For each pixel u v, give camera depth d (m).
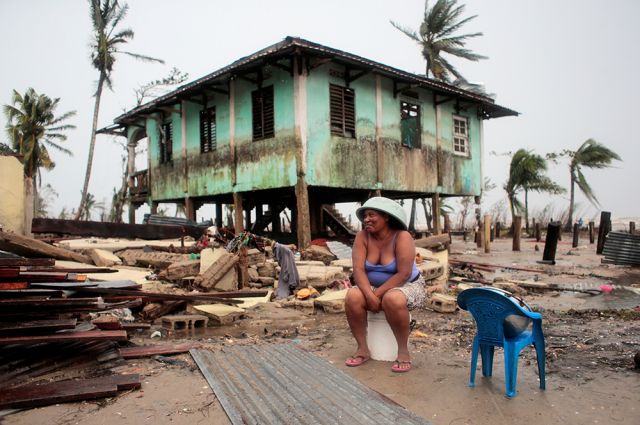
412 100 16.45
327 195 18.36
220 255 8.42
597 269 12.86
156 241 12.41
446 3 26.61
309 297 7.72
